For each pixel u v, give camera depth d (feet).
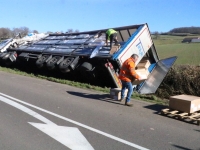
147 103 26.43
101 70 35.81
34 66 51.06
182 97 22.22
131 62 24.22
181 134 17.29
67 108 22.76
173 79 36.45
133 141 15.67
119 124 18.80
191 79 35.06
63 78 43.91
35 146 14.42
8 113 20.61
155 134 17.06
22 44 58.03
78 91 31.37
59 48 44.52
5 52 57.98
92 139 15.75
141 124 19.04
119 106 24.34
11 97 26.40
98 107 23.53
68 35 49.08
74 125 18.21
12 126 17.54
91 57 35.06
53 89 32.04
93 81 39.01
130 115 21.33
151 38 36.76
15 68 58.13
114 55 32.30
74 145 14.74
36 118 19.52
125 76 24.49
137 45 34.50
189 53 97.81
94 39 41.06
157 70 37.40
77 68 37.70
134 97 29.60
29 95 27.76
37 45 52.03
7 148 14.07
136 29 36.99
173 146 15.19
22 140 15.20
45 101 25.16
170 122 19.90
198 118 20.10
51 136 15.96
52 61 41.70
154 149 14.64
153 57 38.01
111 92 27.17
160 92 36.22
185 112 21.17
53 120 19.19
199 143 15.83
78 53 38.65
